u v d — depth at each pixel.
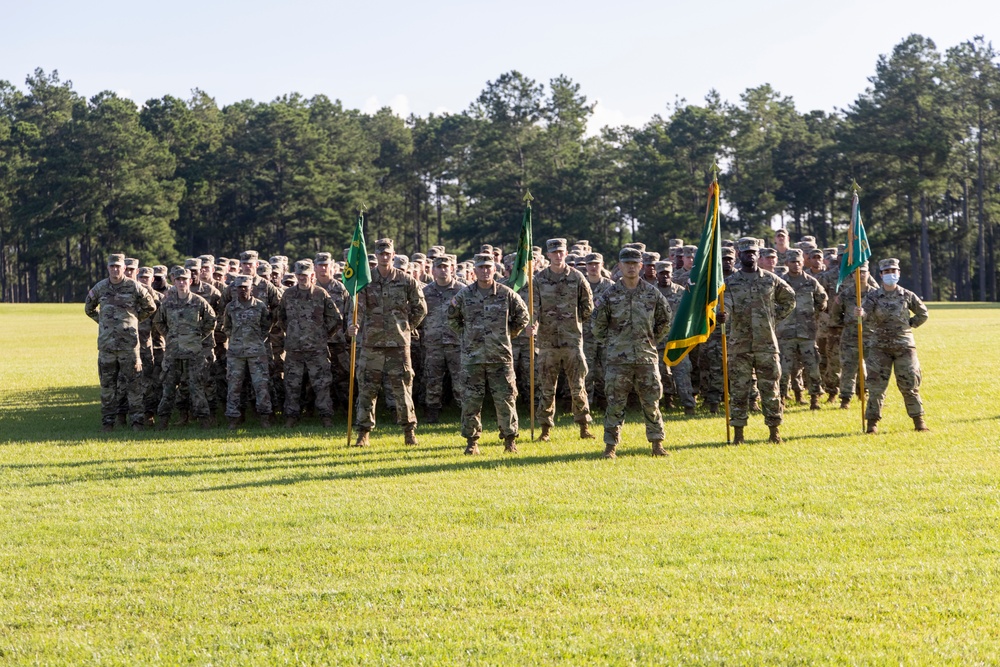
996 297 91.62
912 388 13.58
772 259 16.81
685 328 12.59
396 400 14.07
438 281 16.62
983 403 16.03
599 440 13.94
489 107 90.31
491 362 13.14
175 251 96.25
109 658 6.44
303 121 97.31
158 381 17.53
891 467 11.09
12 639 6.80
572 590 7.34
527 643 6.44
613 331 12.55
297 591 7.52
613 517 9.33
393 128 112.31
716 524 8.97
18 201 98.75
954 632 6.42
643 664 6.11
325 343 16.53
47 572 8.15
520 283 14.84
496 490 10.62
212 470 12.37
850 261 14.66
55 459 13.52
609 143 90.44
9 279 109.88
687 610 6.90
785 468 11.27
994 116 85.12
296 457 13.24
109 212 95.81
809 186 90.69
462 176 94.62
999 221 87.31
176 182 94.94
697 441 13.46
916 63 83.75
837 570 7.55
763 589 7.25
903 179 81.25
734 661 6.11
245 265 17.95
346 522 9.43
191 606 7.29
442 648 6.40
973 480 10.21
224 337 17.98
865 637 6.38
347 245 95.88
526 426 15.77
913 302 13.59
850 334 16.45
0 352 34.44
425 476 11.55
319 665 6.23
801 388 17.80
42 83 113.00
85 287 95.81
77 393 22.34
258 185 95.31
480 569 7.88
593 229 85.69
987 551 7.89
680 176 82.31
